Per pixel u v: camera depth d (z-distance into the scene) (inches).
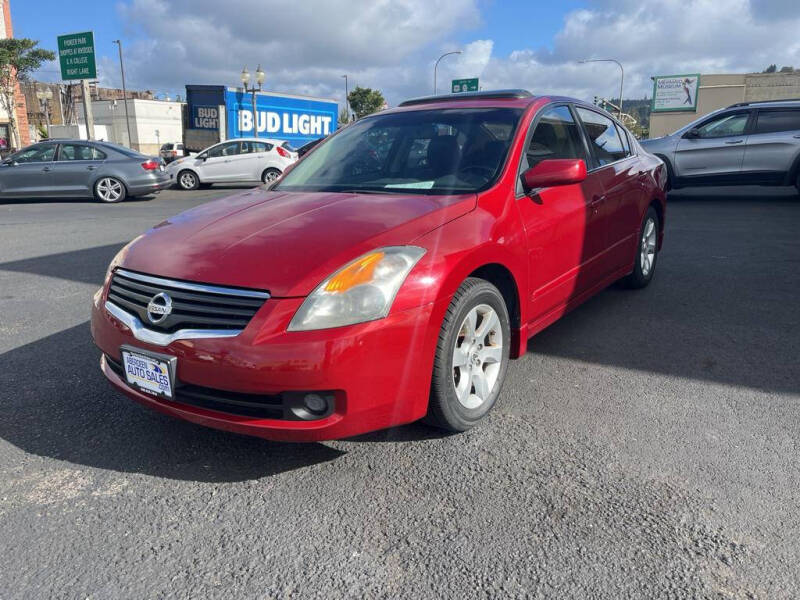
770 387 132.2
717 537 84.7
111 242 321.7
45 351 158.4
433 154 136.7
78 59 759.7
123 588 77.2
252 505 94.0
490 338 117.7
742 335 164.4
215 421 96.7
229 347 91.6
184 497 96.2
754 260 251.9
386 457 106.7
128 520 90.7
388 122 154.4
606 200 162.2
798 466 101.4
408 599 74.8
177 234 114.0
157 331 99.4
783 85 1728.6
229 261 99.5
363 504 93.7
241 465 105.0
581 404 125.6
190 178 703.7
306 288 92.6
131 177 555.5
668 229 330.3
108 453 109.0
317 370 89.9
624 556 81.4
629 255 187.3
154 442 112.8
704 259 255.4
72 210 486.9
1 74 1191.6
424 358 99.7
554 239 135.1
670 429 114.7
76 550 84.1
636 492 95.3
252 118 1004.6
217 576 79.2
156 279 101.9
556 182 123.7
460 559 81.5
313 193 131.6
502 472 101.6
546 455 106.4
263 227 109.7
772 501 92.3
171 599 75.4
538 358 150.3
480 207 117.0
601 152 171.6
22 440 113.4
